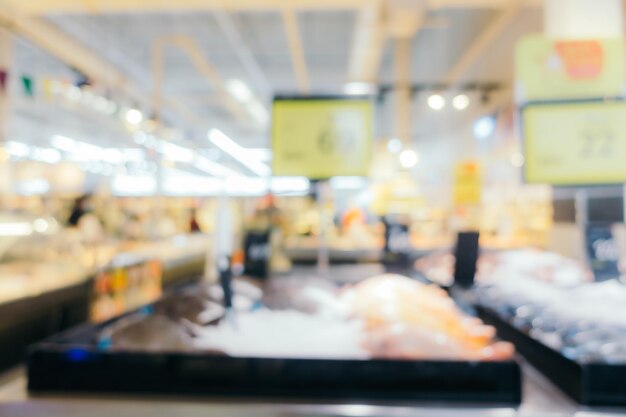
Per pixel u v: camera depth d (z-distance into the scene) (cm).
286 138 196
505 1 417
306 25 619
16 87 376
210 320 137
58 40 550
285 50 704
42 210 460
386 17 477
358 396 106
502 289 192
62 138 1055
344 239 468
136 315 141
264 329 129
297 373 108
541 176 191
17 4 426
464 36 530
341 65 763
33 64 662
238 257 234
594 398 101
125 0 419
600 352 108
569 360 105
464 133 897
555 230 292
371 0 440
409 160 556
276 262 258
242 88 844
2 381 124
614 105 188
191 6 432
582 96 190
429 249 351
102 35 629
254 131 1191
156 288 349
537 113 192
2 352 144
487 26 493
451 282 215
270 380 108
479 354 108
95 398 108
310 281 191
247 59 733
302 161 195
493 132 635
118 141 1123
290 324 133
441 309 145
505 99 721
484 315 169
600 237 199
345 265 394
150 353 110
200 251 412
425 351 110
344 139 194
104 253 319
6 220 226
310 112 196
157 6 437
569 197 272
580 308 154
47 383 112
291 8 454
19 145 1043
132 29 621
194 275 384
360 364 107
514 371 104
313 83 796
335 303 153
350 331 126
